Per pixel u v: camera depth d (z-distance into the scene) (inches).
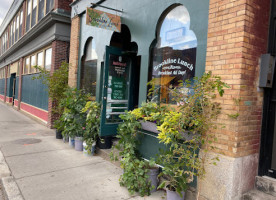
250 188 132.4
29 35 474.9
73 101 257.8
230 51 127.0
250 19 125.2
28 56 551.5
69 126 254.7
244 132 126.3
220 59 131.7
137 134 183.5
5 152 229.1
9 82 799.1
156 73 188.7
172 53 175.2
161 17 185.0
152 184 153.1
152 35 188.1
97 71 266.8
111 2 242.2
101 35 261.7
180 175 121.6
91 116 228.2
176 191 133.5
